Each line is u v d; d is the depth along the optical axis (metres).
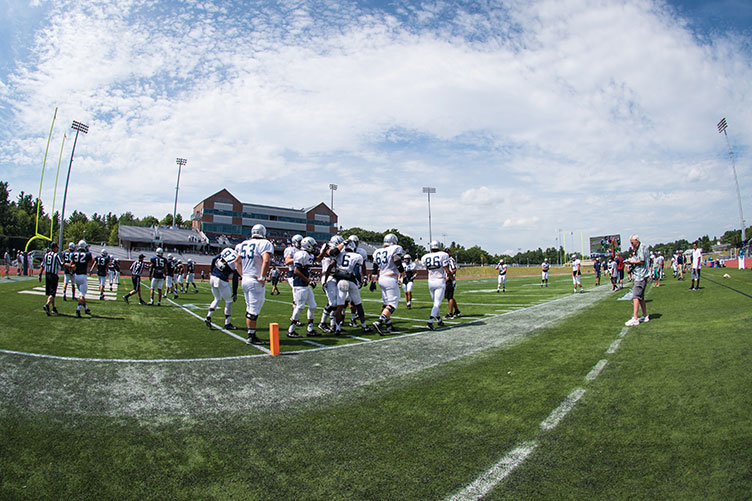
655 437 2.98
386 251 8.26
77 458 2.93
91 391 4.38
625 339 6.40
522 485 2.48
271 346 6.13
